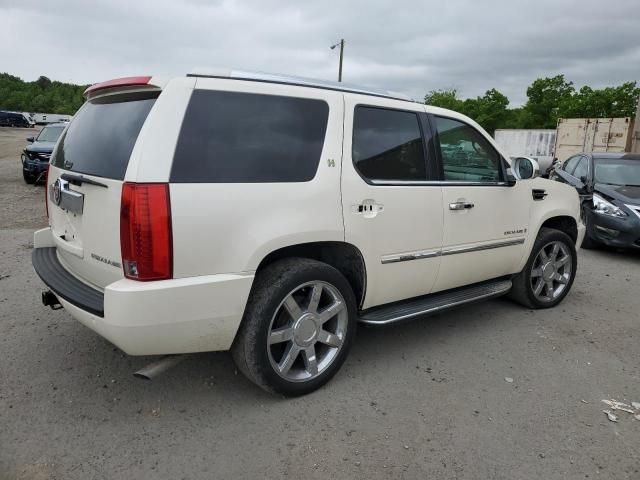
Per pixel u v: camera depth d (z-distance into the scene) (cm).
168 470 258
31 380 338
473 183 418
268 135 302
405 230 365
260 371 304
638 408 333
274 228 293
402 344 422
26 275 552
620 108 5131
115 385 337
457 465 270
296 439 287
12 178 1559
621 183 838
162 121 267
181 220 264
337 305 334
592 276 666
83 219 299
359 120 347
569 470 270
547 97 5822
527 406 330
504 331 457
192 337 280
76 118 357
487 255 437
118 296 257
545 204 493
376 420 308
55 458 263
